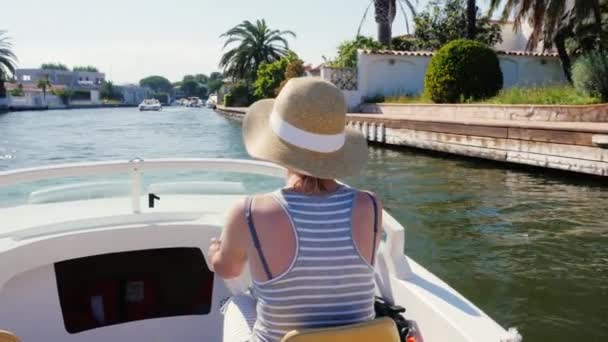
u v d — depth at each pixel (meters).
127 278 2.90
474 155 14.25
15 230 2.63
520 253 6.56
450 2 30.52
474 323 1.90
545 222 7.97
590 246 6.78
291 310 1.49
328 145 1.55
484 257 6.45
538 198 9.62
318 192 1.57
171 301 2.96
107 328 2.80
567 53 23.55
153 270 2.92
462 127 14.64
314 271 1.48
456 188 10.82
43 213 3.00
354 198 1.58
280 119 1.57
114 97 126.12
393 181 11.89
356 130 1.76
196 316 2.94
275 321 1.50
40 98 88.06
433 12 30.89
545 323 4.72
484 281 5.70
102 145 22.52
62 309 2.79
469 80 19.86
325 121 1.53
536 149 12.02
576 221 7.98
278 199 1.52
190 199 3.38
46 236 2.63
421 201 9.65
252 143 1.67
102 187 3.47
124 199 3.40
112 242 2.72
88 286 2.84
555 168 11.57
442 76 20.36
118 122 41.03
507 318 4.84
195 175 7.33
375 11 30.75
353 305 1.53
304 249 1.48
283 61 41.62
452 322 1.91
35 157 18.62
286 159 1.54
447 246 6.90
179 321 2.91
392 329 1.47
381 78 26.67
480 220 8.18
